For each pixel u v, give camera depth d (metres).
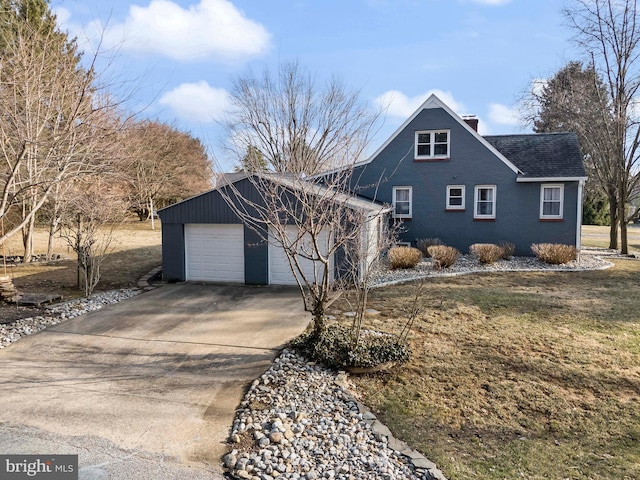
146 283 12.70
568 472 3.91
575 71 24.41
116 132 9.23
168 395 5.42
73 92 8.55
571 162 16.92
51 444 4.28
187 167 32.12
